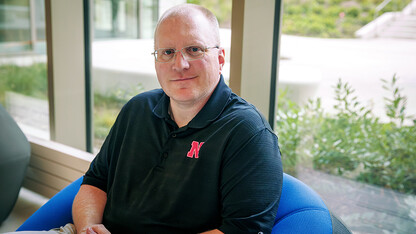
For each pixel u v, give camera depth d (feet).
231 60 6.48
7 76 11.69
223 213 3.98
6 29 11.38
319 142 7.24
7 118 7.98
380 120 6.67
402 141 6.48
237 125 3.99
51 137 9.48
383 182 6.67
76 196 4.95
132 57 8.66
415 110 6.34
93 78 9.60
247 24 6.29
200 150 4.09
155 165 4.35
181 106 4.33
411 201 6.44
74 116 9.60
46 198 9.27
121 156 4.61
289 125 7.42
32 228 5.12
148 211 4.32
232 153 3.94
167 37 4.12
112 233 4.63
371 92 6.73
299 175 7.50
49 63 9.06
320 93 7.17
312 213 4.42
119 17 8.72
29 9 10.72
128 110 4.80
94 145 9.98
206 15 4.24
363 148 6.84
